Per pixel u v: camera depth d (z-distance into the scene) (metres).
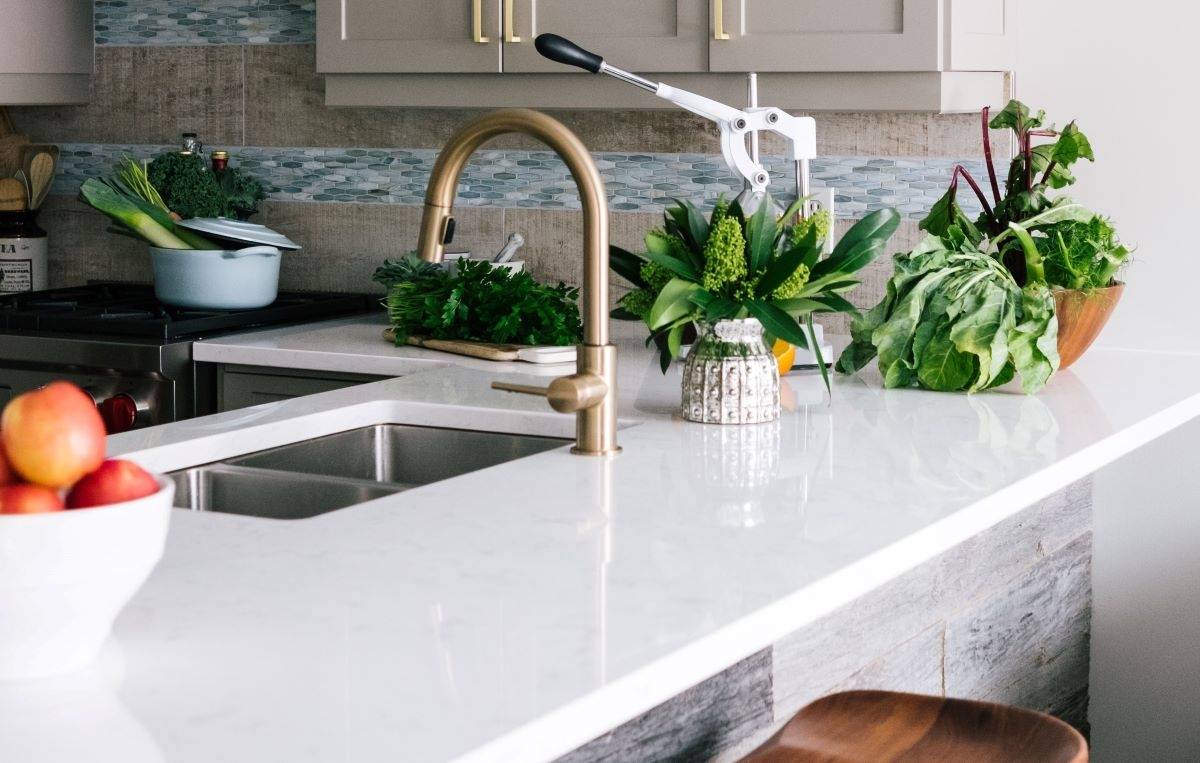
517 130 1.74
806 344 1.87
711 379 2.04
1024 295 2.30
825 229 2.02
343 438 2.20
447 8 2.93
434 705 1.01
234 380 2.87
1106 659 2.85
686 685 1.13
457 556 1.38
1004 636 2.28
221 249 3.20
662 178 3.18
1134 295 2.78
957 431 2.02
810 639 1.69
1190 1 2.66
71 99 3.73
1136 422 2.08
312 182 3.57
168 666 1.07
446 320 2.72
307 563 1.35
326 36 3.06
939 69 2.54
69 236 3.88
